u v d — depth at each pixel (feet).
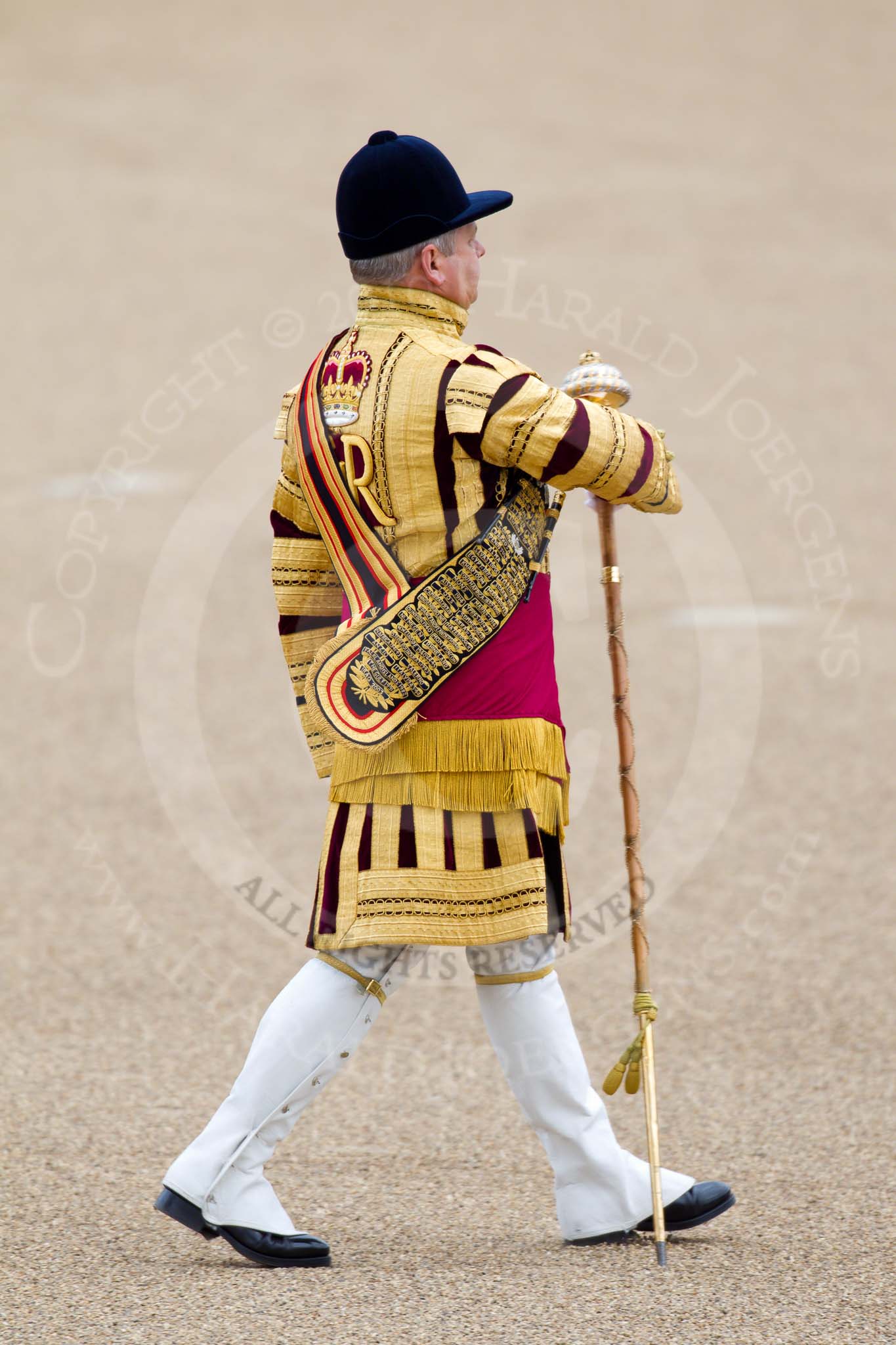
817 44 296.30
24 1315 30.94
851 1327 30.22
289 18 313.32
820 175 231.71
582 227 207.31
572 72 282.15
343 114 258.78
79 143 243.40
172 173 230.68
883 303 180.96
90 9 315.17
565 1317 30.66
